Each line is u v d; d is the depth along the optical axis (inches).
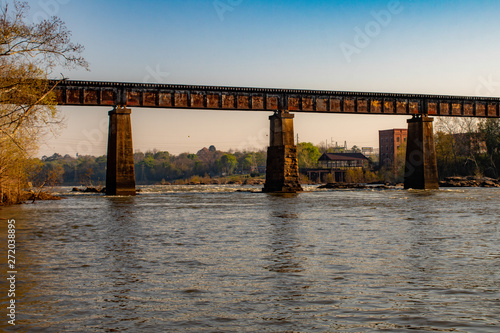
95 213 1625.2
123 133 2711.6
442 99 3486.7
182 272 633.6
